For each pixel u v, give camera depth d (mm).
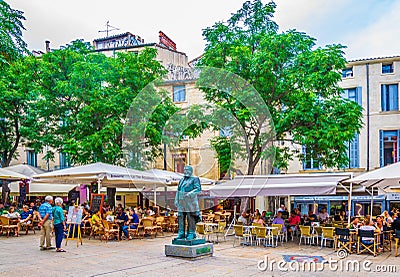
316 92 20250
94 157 22031
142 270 9961
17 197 28641
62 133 24094
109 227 15578
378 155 27047
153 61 23281
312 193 14453
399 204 26375
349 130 19281
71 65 23641
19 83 23250
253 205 26594
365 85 27703
